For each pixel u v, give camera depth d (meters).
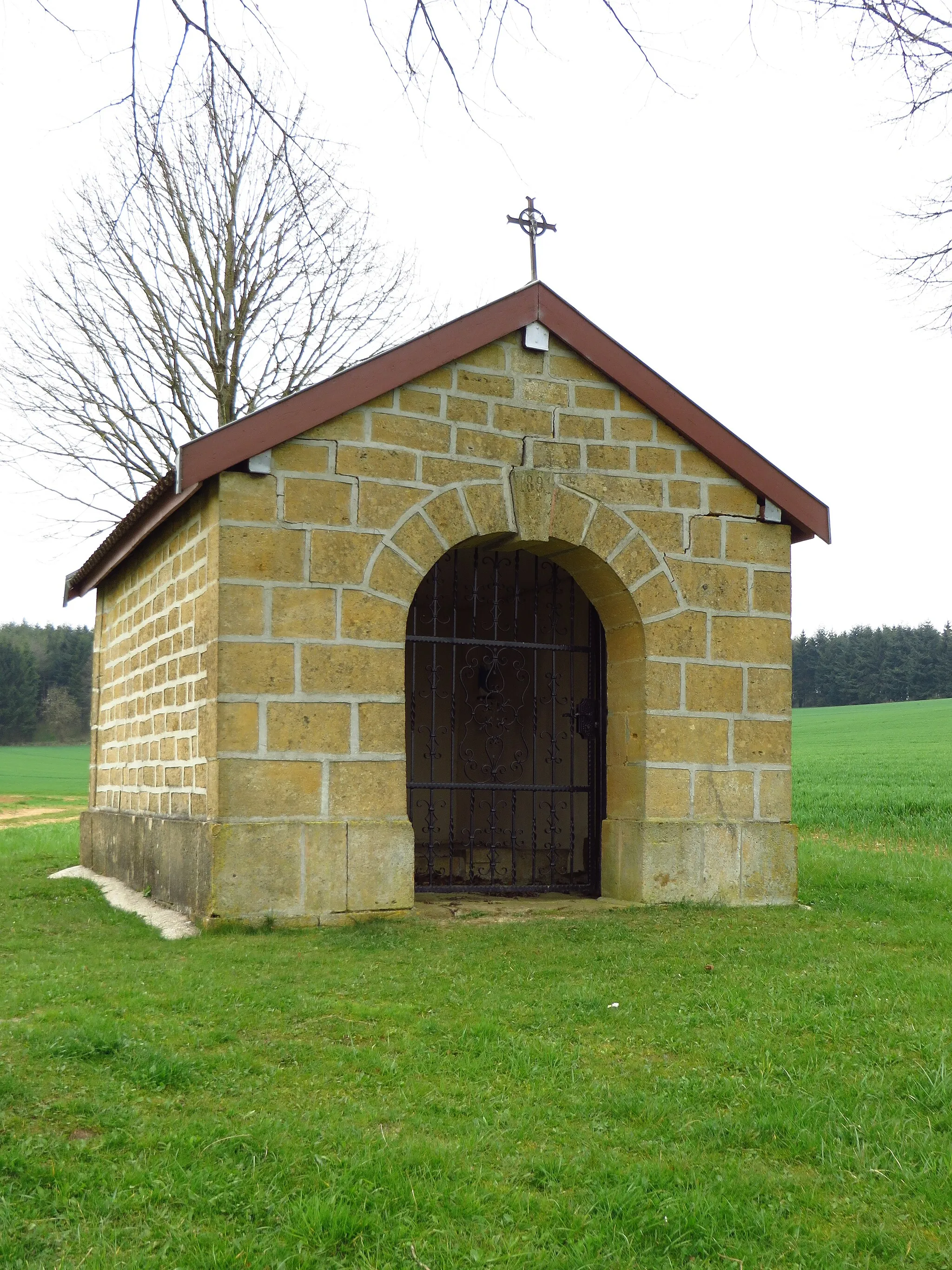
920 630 78.50
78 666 76.88
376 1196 3.70
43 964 6.91
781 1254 3.48
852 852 15.37
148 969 6.71
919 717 58.84
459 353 8.91
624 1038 5.50
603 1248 3.47
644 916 8.68
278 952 7.17
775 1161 4.15
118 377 19.06
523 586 13.60
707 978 6.64
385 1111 4.45
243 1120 4.33
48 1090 4.55
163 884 9.43
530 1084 4.84
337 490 8.54
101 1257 3.32
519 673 11.23
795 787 27.44
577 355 9.44
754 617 9.80
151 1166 3.90
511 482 9.12
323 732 8.35
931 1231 3.65
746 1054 5.21
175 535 9.54
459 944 7.48
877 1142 4.25
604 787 10.13
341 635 8.48
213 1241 3.43
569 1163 4.04
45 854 15.02
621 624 9.65
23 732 72.62
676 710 9.45
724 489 9.80
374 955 7.12
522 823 13.71
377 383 8.62
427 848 14.38
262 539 8.31
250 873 8.05
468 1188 3.81
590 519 9.32
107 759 12.45
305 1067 4.98
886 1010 5.95
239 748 8.12
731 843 9.48
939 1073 4.88
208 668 8.38
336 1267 3.33
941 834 19.75
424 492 8.82
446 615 15.08
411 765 14.85
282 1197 3.71
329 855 8.26
